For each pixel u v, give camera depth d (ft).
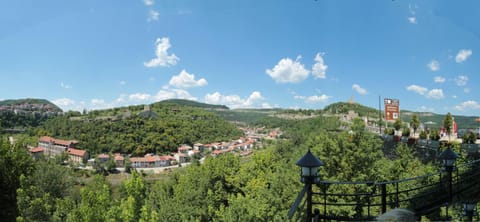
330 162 61.98
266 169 138.41
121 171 329.93
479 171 30.01
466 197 24.66
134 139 396.57
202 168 151.02
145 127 426.92
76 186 168.66
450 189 23.99
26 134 338.54
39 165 102.27
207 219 124.47
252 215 70.03
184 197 130.31
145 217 110.93
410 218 16.08
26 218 55.31
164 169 348.38
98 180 172.55
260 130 557.33
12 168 54.49
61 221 85.40
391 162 73.72
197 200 127.34
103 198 97.35
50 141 333.62
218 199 135.64
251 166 146.00
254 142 427.33
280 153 167.94
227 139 505.25
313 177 16.01
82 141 360.07
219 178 142.92
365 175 56.80
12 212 53.06
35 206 59.72
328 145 63.16
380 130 120.98
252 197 106.42
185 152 405.18
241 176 137.08
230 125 562.66
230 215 77.87
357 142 62.44
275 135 431.84
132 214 109.91
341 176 57.72
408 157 75.66
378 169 61.16
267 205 65.26
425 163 75.82
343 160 60.54
